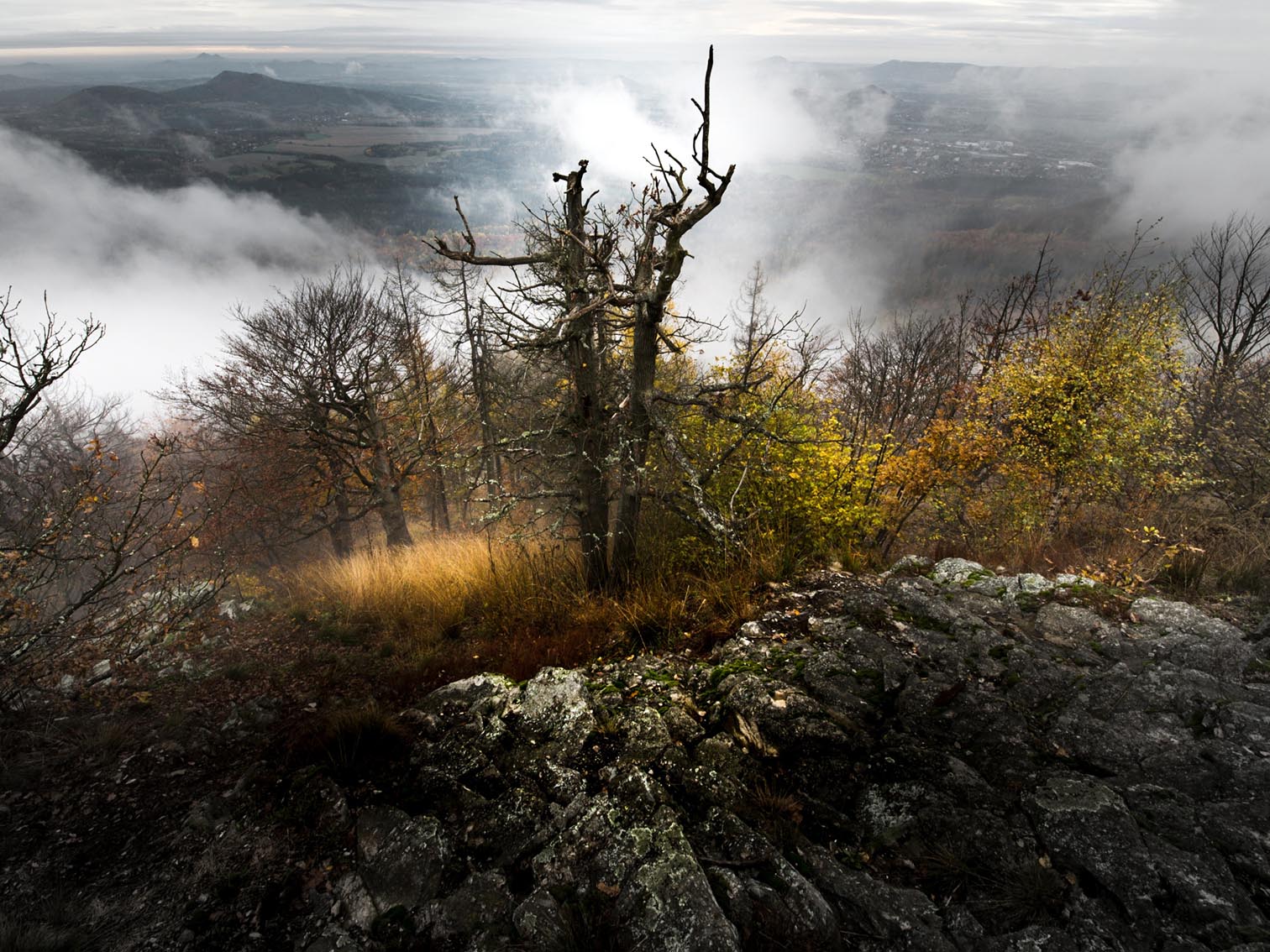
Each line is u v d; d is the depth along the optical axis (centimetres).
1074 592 552
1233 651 441
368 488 1675
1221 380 1105
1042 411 867
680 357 952
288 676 592
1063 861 311
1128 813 326
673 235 490
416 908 330
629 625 586
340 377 1529
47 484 605
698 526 633
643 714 438
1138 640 470
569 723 437
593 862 338
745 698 435
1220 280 1330
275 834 382
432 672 573
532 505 1123
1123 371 841
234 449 1634
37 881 354
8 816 398
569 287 608
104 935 324
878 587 591
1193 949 266
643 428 620
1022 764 370
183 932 324
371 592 831
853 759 388
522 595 715
